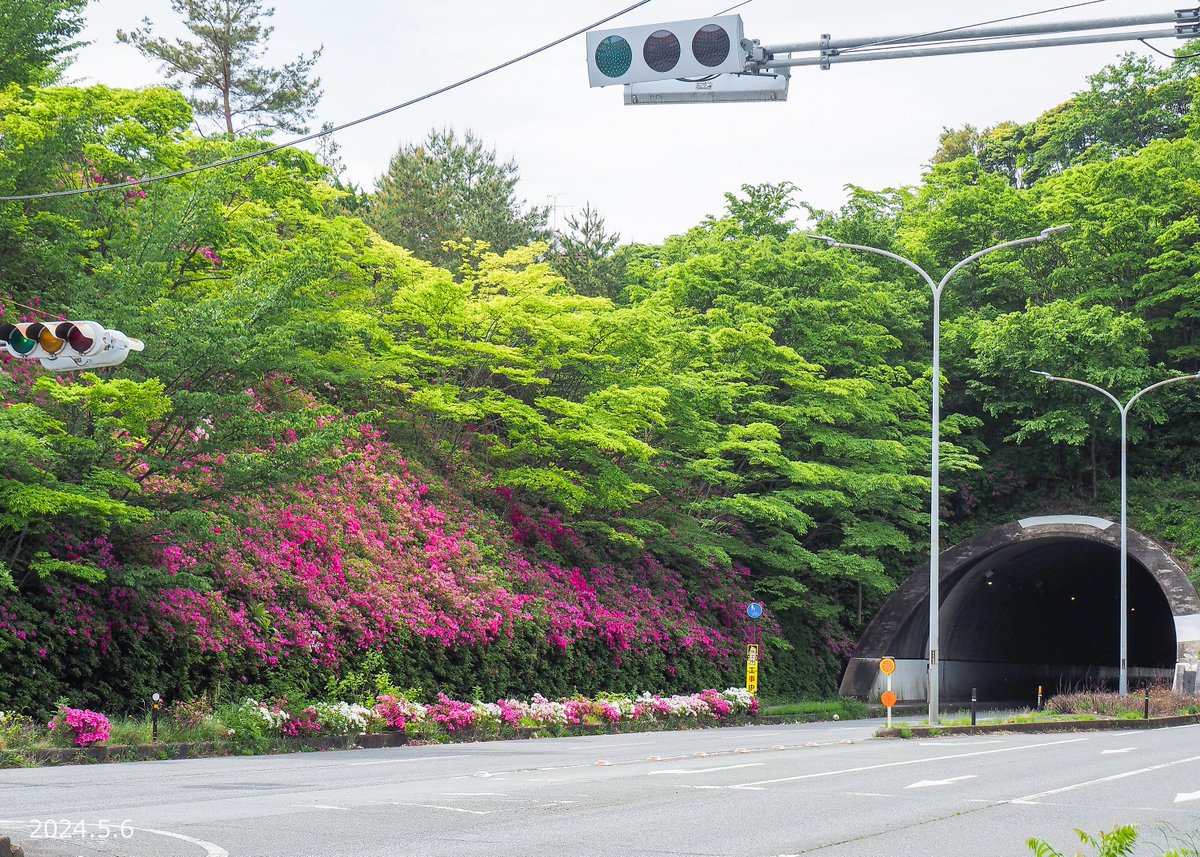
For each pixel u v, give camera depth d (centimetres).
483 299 3462
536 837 1014
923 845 1027
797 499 4181
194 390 2275
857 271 4881
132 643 2192
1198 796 1457
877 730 2792
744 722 3659
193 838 971
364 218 4928
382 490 3155
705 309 4712
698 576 4222
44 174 2311
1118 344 4847
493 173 5362
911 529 5178
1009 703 5638
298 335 2320
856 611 5069
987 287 5550
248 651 2408
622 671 3622
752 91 1083
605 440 3297
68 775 1556
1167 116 6831
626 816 1165
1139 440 5191
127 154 2659
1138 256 5250
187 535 2272
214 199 2416
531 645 3231
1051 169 7294
